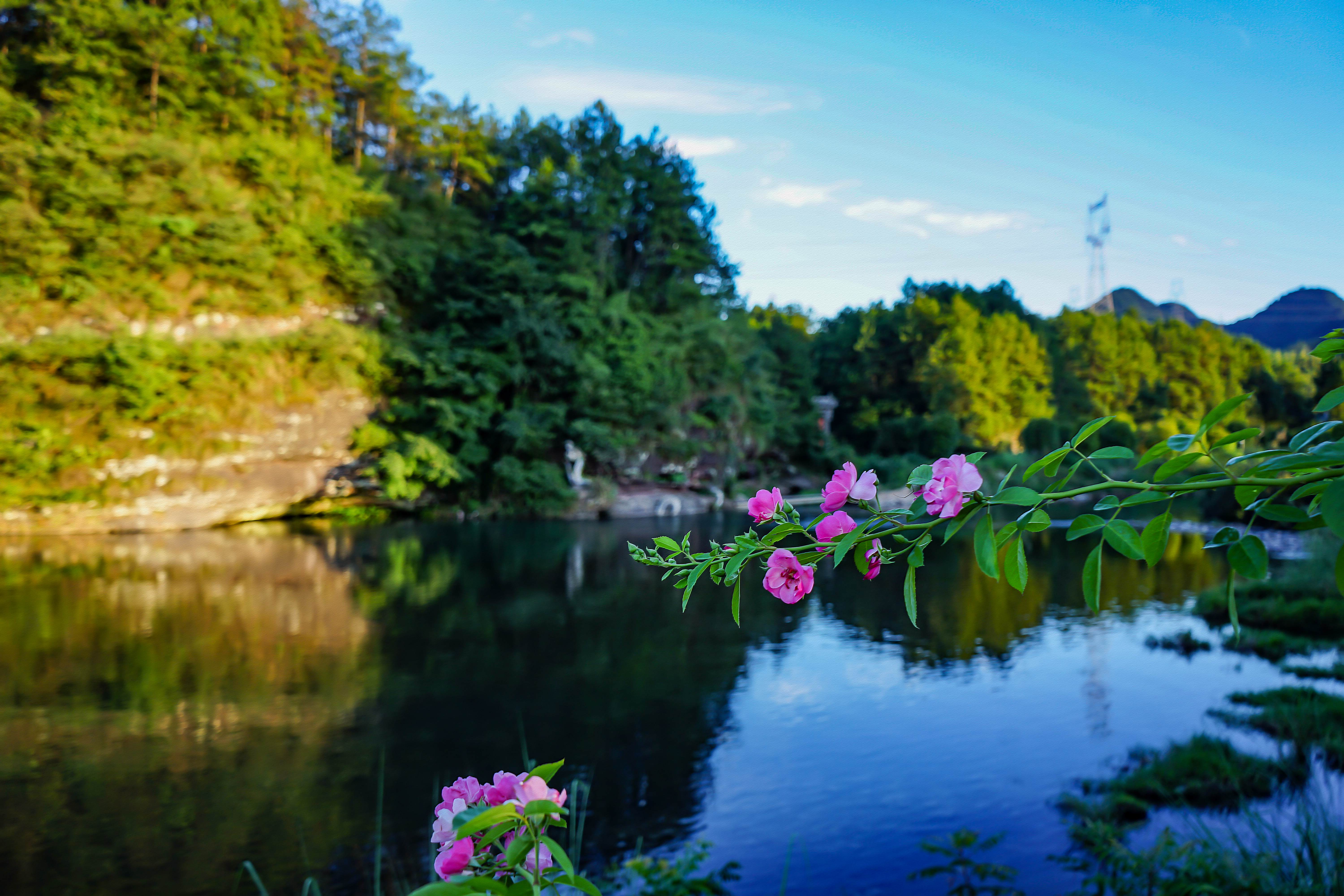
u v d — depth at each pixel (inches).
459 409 1159.6
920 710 390.6
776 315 2155.5
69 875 234.4
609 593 666.2
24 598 579.2
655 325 1510.8
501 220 1702.8
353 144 1584.6
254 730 351.6
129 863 241.6
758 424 1569.9
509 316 1238.9
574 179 1512.1
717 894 199.9
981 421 2342.5
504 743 343.6
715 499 1397.6
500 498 1221.1
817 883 234.5
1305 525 40.4
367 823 269.0
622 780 309.1
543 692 414.9
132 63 1120.2
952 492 47.6
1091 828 253.3
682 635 538.0
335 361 1070.4
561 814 44.8
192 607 565.0
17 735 338.3
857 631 555.2
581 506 1235.9
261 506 1032.8
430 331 1283.2
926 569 818.2
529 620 569.6
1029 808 281.9
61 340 863.1
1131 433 1969.7
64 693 390.9
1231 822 249.4
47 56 1040.2
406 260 1250.0
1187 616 595.5
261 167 1108.5
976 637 539.8
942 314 2524.6
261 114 1253.1
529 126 1750.7
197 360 934.4
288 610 568.1
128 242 951.6
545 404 1274.6
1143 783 284.8
